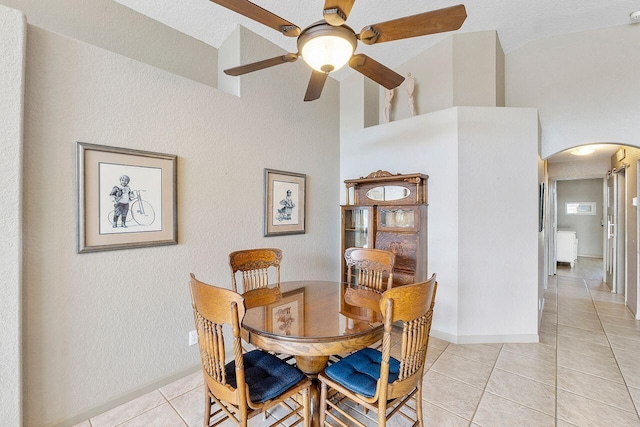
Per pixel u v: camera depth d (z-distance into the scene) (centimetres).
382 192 341
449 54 339
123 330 203
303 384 158
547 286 510
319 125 365
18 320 156
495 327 295
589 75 330
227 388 138
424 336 149
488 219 293
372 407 143
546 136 350
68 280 180
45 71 169
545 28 328
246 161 281
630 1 281
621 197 463
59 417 177
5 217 151
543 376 235
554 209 608
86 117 185
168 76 225
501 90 352
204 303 137
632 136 314
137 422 186
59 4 217
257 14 148
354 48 164
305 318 170
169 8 254
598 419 186
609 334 313
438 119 305
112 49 241
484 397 209
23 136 159
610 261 507
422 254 304
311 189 354
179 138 231
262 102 296
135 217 206
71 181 180
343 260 358
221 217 261
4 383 152
